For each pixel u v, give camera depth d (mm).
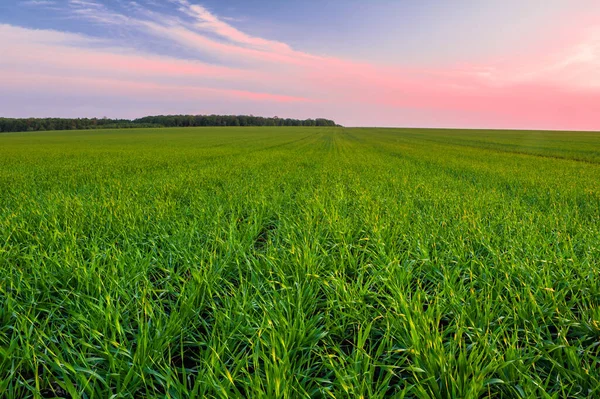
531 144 45281
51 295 3162
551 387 2107
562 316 2762
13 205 6922
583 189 9648
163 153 27844
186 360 2559
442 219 5605
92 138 63562
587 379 2098
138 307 2875
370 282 3309
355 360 2141
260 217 5938
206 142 49875
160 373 2184
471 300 2883
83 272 3312
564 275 3330
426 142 52875
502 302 2875
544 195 8633
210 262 3545
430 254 4156
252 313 2787
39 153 28297
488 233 4668
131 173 13820
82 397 2047
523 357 2170
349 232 4719
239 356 2242
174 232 4742
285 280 3189
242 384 2162
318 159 22688
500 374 2109
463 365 2068
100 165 17609
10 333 2727
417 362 2143
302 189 9180
